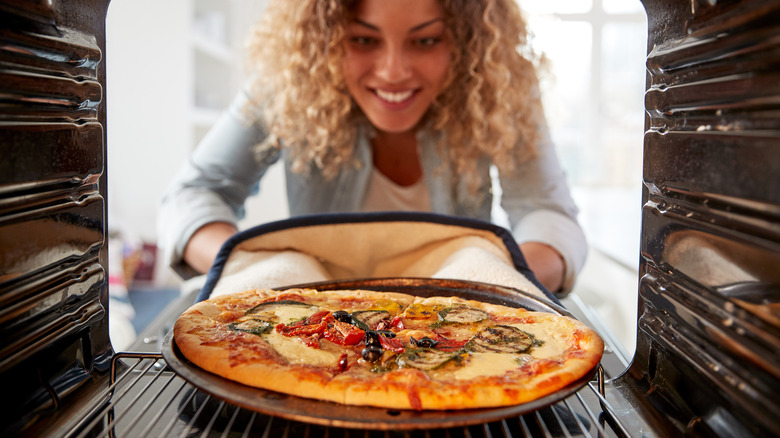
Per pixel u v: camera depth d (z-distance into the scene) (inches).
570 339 34.2
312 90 72.4
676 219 30.9
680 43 29.9
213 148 78.5
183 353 31.5
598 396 29.8
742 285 24.8
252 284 44.4
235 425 28.6
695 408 28.5
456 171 78.7
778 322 22.3
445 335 35.5
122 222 161.5
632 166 228.5
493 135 72.3
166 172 168.7
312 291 42.4
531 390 27.1
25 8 27.5
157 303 153.6
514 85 72.8
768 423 22.5
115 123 165.9
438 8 62.2
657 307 33.3
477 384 27.5
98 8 34.6
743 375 24.5
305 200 81.6
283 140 77.9
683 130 29.9
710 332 27.3
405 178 82.0
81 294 33.8
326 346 33.8
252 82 79.0
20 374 28.5
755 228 23.5
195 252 66.4
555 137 228.5
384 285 44.9
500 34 67.9
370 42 64.6
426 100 68.9
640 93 221.6
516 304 41.1
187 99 166.1
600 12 215.6
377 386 27.0
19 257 28.3
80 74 33.3
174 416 29.2
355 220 52.2
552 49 80.2
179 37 163.5
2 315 27.1
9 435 26.7
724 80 25.6
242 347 31.7
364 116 76.2
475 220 52.2
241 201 80.9
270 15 76.6
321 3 66.4
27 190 28.7
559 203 71.9
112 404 27.7
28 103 28.4
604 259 129.3
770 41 22.3
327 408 26.1
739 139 24.6
